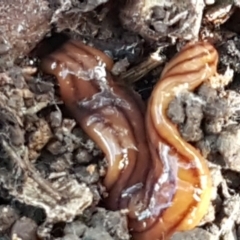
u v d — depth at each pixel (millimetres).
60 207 144
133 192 151
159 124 151
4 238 146
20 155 147
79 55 158
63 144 153
